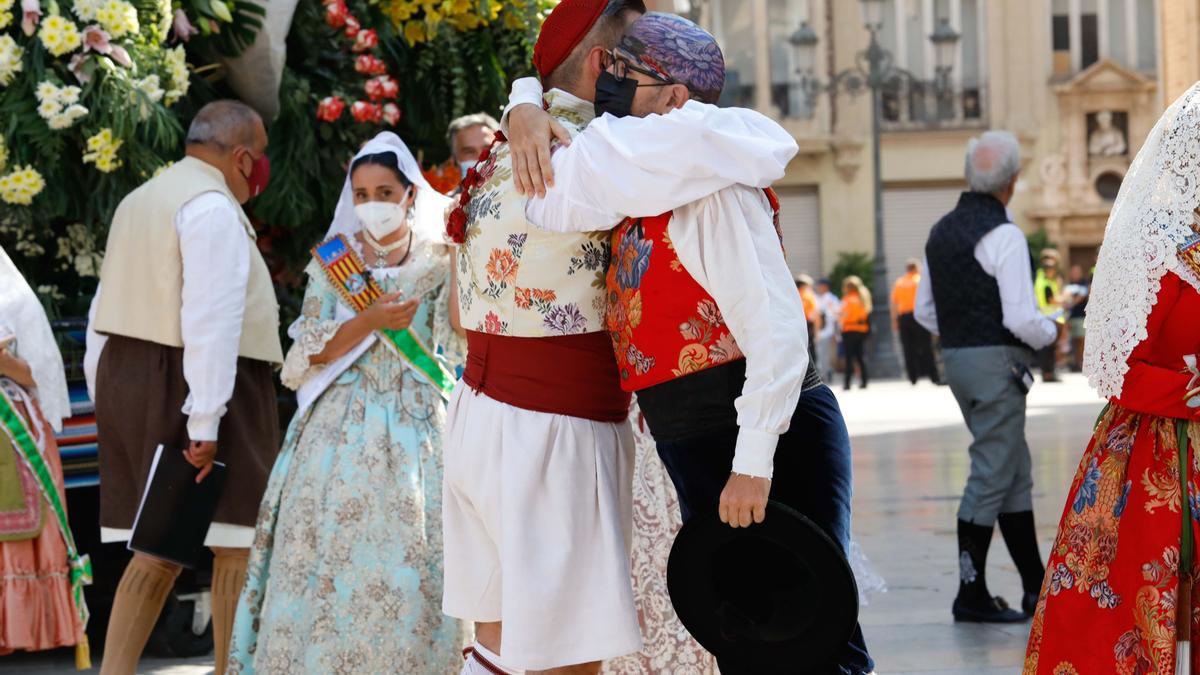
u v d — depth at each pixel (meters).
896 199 48.31
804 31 40.38
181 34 7.45
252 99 7.82
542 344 4.00
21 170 6.92
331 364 5.79
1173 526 4.16
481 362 4.12
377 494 5.62
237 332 5.93
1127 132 47.31
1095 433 4.41
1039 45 47.75
